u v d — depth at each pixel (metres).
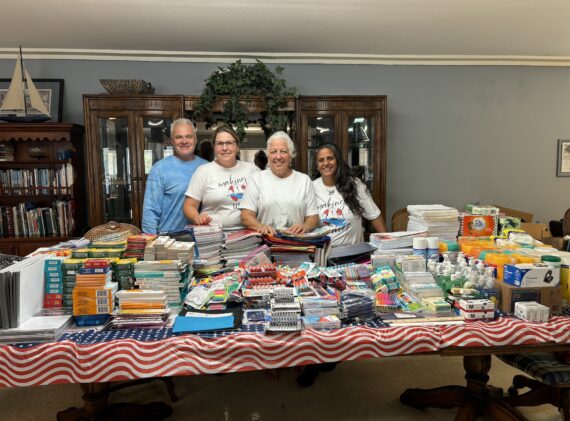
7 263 1.89
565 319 1.37
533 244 1.80
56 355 1.17
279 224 2.09
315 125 3.57
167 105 3.35
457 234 2.03
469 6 2.69
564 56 4.00
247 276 1.65
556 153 4.27
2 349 1.17
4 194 3.46
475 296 1.44
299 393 2.07
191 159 2.58
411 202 4.17
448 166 4.17
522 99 4.17
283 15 2.81
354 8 2.71
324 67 3.92
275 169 2.09
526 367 1.58
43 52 3.57
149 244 1.50
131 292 1.32
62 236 3.44
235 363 1.23
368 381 2.17
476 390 1.70
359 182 2.44
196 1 2.56
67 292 1.38
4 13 2.71
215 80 3.37
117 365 1.19
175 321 1.33
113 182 3.41
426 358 2.41
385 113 3.55
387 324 1.33
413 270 1.60
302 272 1.67
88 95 3.25
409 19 2.92
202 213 2.21
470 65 4.07
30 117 3.40
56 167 3.65
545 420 1.82
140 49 3.59
